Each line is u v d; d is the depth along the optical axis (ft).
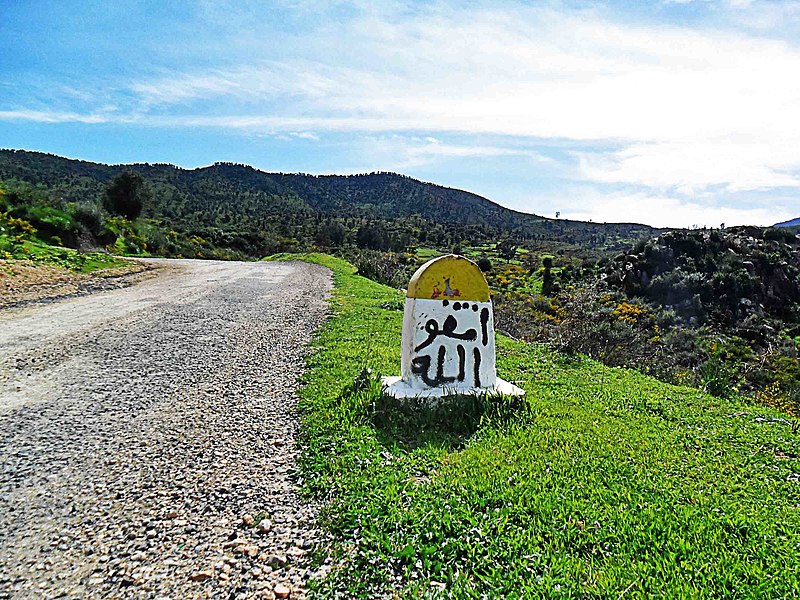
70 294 46.80
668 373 34.83
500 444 15.65
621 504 12.29
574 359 31.01
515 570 9.91
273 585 9.74
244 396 20.18
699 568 10.00
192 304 44.39
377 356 26.20
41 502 12.42
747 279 103.24
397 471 13.80
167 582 9.80
